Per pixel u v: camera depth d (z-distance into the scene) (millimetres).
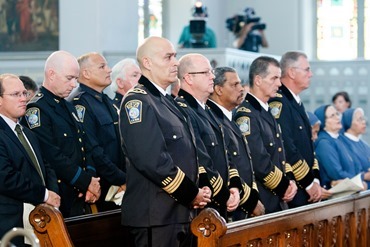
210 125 7344
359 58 19969
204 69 7297
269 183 7980
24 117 7473
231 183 7434
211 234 5793
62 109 7570
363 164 10344
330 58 20750
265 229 6594
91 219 6848
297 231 7195
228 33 20719
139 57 6742
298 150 8625
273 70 8133
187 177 6449
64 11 16922
